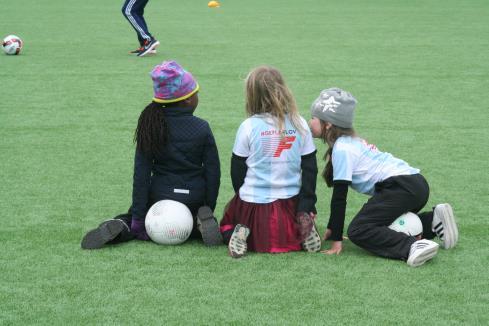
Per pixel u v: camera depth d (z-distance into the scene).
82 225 10.52
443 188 12.40
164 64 9.64
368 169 9.45
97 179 12.80
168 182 9.82
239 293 8.13
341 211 9.32
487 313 7.71
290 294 8.10
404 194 9.24
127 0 25.95
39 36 31.58
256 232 9.43
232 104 18.72
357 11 43.72
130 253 9.37
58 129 16.19
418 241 9.00
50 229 10.31
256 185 9.52
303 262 9.08
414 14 41.62
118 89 20.52
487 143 15.32
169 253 9.37
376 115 17.66
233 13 42.78
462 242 9.89
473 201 11.73
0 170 13.23
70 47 28.47
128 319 7.52
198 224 9.72
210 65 24.42
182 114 9.70
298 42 30.03
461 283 8.46
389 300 7.98
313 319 7.52
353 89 20.64
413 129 16.41
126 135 15.77
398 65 24.53
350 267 8.91
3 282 8.44
